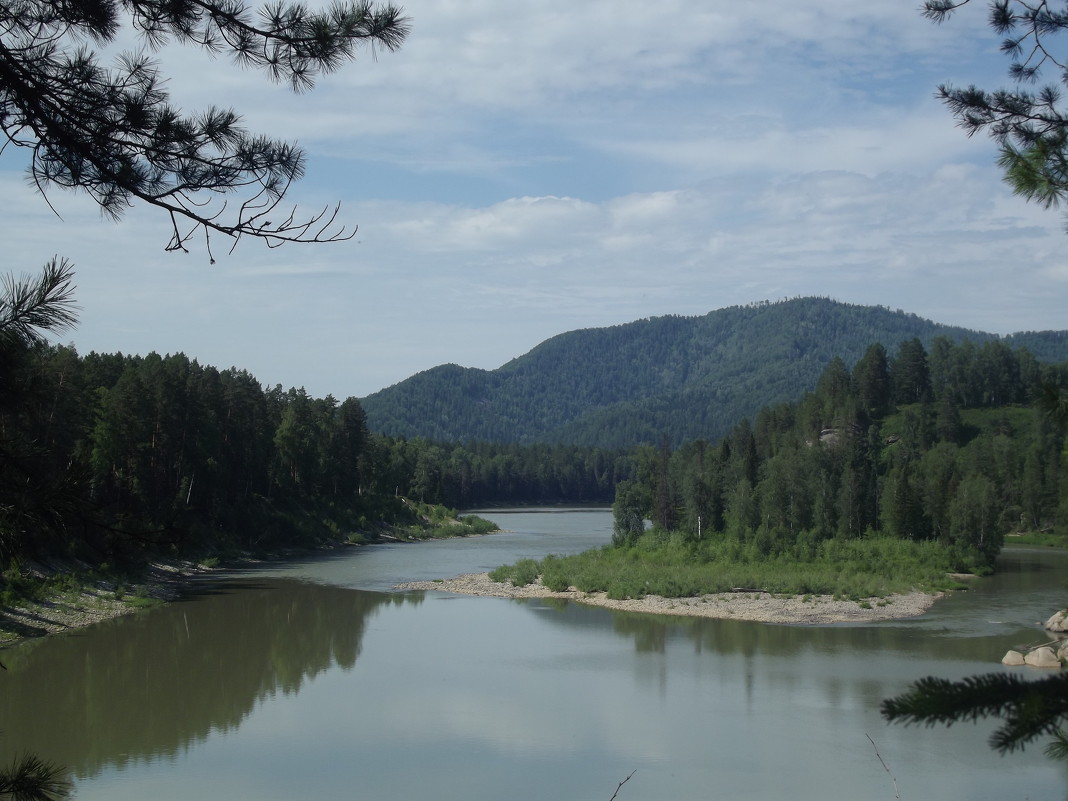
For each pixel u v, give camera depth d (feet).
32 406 27.91
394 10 28.45
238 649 152.46
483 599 212.43
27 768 29.73
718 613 191.01
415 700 120.98
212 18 28.30
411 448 571.69
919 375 564.30
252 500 329.52
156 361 285.64
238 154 29.66
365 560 304.30
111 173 28.89
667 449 381.40
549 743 103.60
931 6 31.30
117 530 30.12
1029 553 343.87
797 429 539.70
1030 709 15.46
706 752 100.58
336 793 89.15
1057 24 30.94
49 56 28.14
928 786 90.68
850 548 280.72
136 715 114.32
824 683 129.18
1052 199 30.19
